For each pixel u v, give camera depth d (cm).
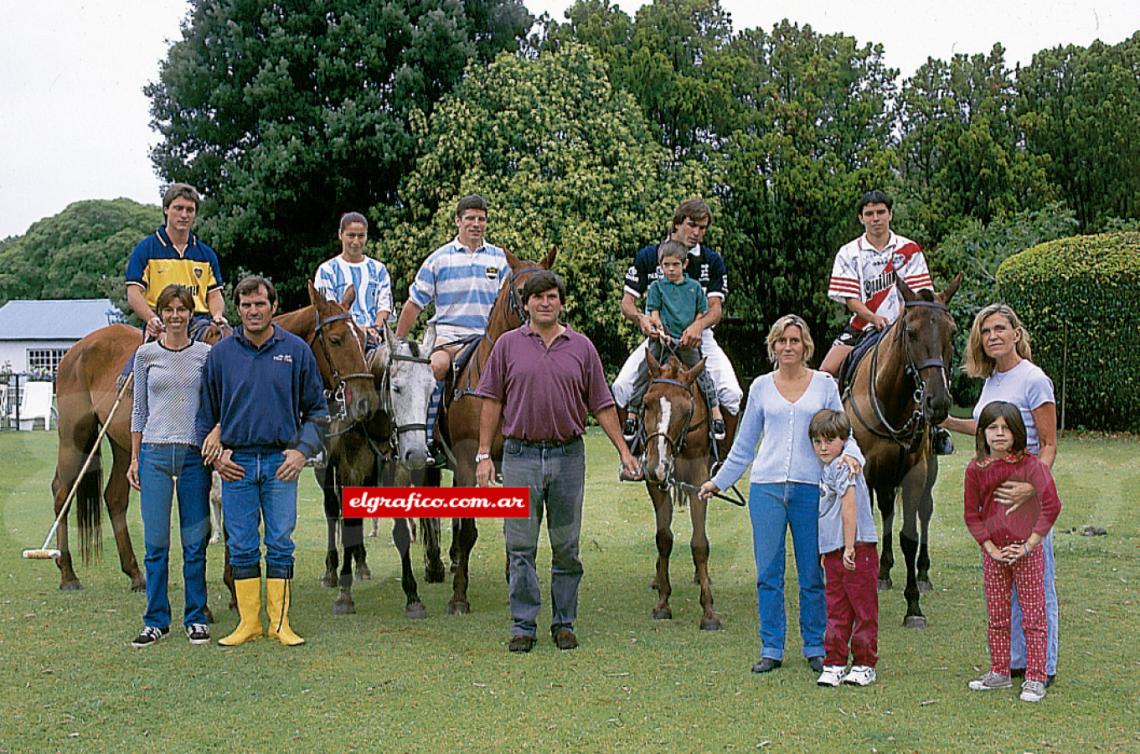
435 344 653
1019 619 485
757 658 534
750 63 2734
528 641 554
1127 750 399
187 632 581
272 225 2258
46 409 2227
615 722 436
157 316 641
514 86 2178
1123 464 1359
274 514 569
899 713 445
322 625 614
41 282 3111
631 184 2145
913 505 620
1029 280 1788
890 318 706
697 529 604
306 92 2245
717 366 667
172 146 2280
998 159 2533
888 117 2808
